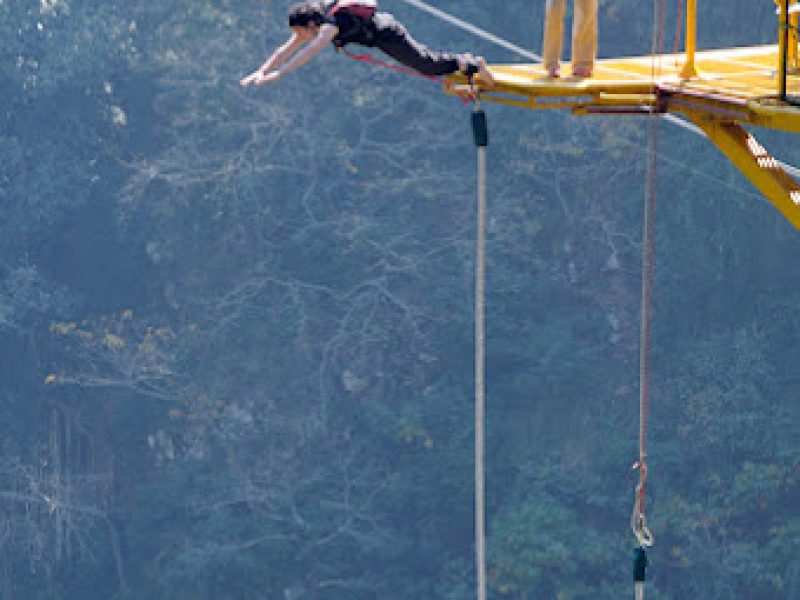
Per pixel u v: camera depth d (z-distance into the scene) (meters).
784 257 101.44
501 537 92.12
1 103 108.69
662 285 102.38
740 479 90.12
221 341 103.88
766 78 22.17
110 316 108.19
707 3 105.56
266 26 109.44
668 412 96.94
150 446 101.81
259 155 107.38
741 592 88.25
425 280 104.38
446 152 108.81
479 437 20.16
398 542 96.12
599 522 93.69
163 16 110.94
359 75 109.50
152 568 98.88
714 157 101.06
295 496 98.31
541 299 104.62
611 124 103.44
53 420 103.62
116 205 109.44
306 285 104.31
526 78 21.31
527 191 106.81
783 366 97.75
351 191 109.44
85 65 108.12
